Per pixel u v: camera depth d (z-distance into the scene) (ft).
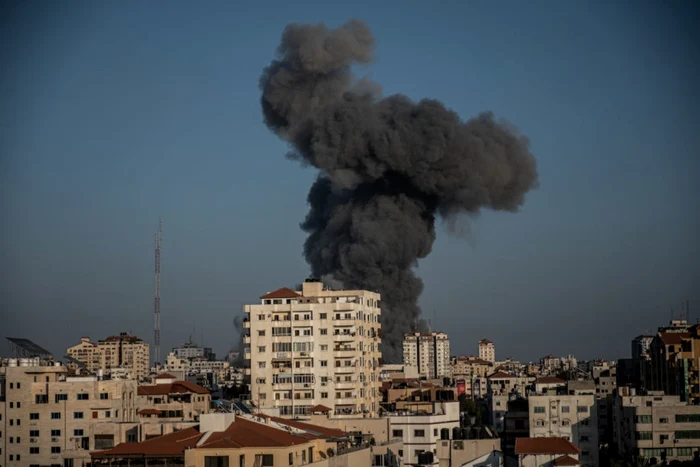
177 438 424.46
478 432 638.12
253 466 397.60
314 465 421.59
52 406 631.56
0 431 631.56
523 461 566.77
